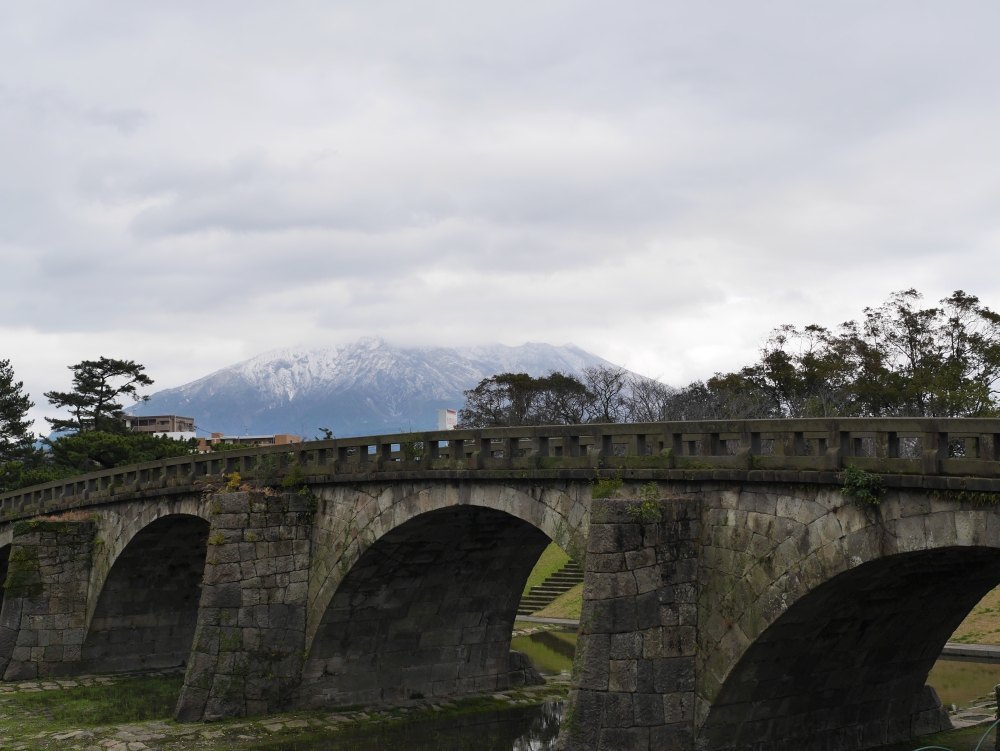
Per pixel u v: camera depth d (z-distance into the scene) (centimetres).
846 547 2448
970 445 2444
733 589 2764
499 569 4634
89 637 5853
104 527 5891
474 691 4797
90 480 6112
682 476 2902
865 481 2369
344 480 4231
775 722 2988
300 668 4322
